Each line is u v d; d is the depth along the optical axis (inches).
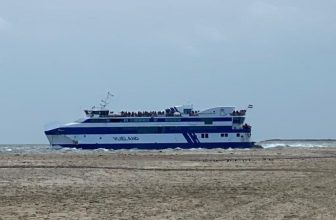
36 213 1282.0
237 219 1190.9
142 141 6471.5
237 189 1882.4
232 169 2989.7
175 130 6491.1
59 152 5767.7
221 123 6540.4
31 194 1713.8
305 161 3858.3
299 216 1229.7
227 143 6550.2
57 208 1374.3
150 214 1273.4
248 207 1400.1
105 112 6510.8
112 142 6471.5
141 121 6486.2
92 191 1820.9
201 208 1384.1
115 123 6486.2
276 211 1318.9
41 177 2401.6
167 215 1257.4
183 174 2615.7
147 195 1695.4
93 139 6476.4
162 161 3843.5
